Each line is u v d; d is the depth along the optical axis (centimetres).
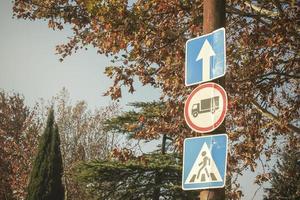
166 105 1273
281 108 1396
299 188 2933
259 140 1338
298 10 1184
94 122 4412
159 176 2820
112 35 1163
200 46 752
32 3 1355
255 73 1261
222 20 782
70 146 4266
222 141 678
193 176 696
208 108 702
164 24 1188
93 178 2855
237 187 1254
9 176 4316
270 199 3066
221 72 718
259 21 1228
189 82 755
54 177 3609
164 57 1207
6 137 4678
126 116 2602
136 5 1161
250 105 1348
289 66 1274
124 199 2902
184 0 1177
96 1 1126
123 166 2711
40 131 4556
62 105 4412
